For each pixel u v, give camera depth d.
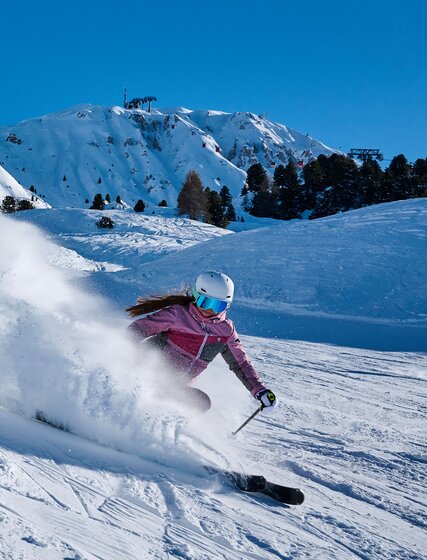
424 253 18.36
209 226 51.22
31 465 2.56
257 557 2.28
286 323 14.16
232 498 2.95
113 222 49.50
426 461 4.39
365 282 17.00
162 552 2.10
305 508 3.06
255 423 4.88
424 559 2.67
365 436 4.99
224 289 3.81
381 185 73.06
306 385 7.27
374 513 3.20
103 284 16.95
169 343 3.89
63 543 1.90
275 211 80.69
